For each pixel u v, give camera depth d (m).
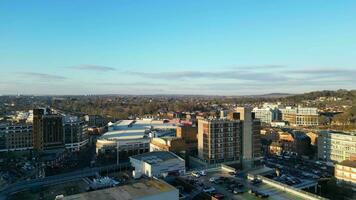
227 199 90.81
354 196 119.19
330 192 125.56
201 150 159.38
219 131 153.75
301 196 91.81
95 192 78.75
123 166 155.25
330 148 180.62
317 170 163.00
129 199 73.94
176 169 133.50
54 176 137.12
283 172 157.62
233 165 156.88
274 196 92.50
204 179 114.62
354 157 149.25
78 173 142.25
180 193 101.81
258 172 142.12
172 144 170.75
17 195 114.06
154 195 76.94
